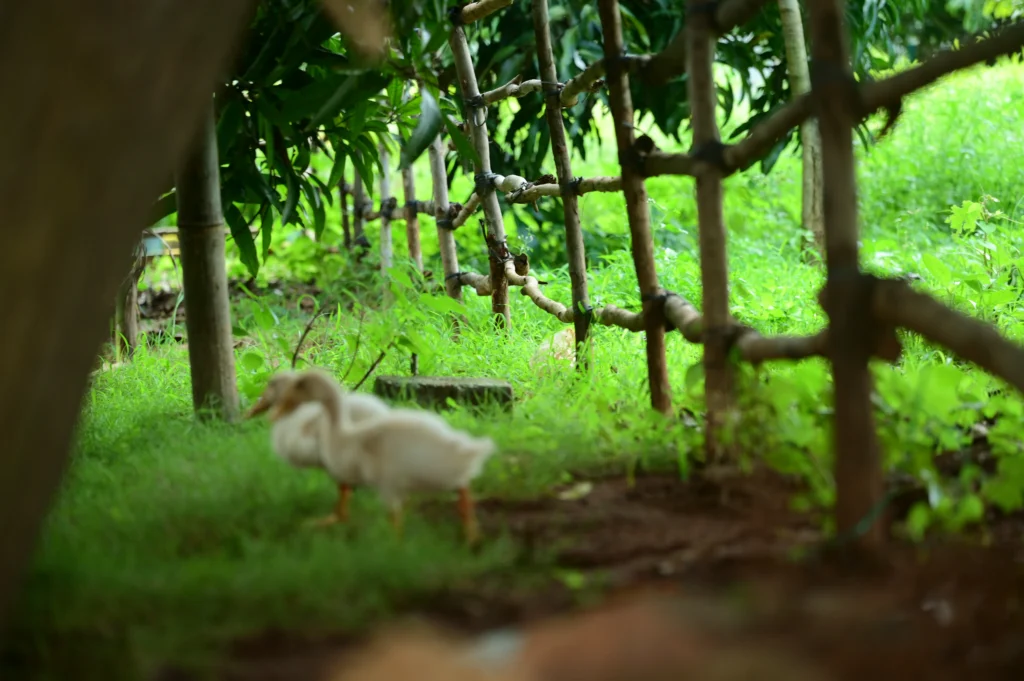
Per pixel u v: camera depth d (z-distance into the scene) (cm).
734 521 352
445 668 251
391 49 538
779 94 875
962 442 387
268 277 1049
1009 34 332
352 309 895
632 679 245
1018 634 260
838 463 311
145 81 262
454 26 647
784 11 761
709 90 390
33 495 245
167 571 299
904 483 353
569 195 536
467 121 675
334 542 315
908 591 286
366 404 365
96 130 250
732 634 265
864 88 350
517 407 488
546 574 306
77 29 246
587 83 486
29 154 239
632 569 309
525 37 869
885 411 357
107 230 261
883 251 795
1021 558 306
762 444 366
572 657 255
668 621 271
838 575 297
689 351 580
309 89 501
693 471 402
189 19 277
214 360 503
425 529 333
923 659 252
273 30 529
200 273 498
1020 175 995
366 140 620
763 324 657
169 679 252
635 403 478
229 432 465
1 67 240
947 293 634
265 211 613
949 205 1004
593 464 407
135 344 718
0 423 234
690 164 395
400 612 285
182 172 491
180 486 373
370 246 1000
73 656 261
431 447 316
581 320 543
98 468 413
